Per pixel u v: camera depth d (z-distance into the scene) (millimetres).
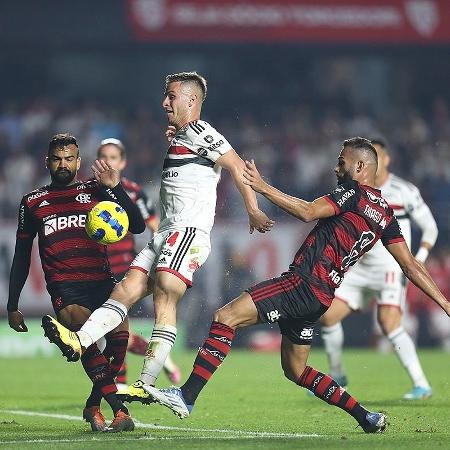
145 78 105562
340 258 27500
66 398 42812
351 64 105125
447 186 91938
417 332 76500
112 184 29344
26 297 75312
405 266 28531
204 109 101812
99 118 96438
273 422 33000
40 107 96562
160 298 28141
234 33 90500
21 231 29719
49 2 89875
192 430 30344
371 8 91938
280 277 27641
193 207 28719
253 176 26547
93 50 90125
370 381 50156
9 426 31578
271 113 100500
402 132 98062
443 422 32594
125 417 29250
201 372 26969
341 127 97812
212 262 76375
